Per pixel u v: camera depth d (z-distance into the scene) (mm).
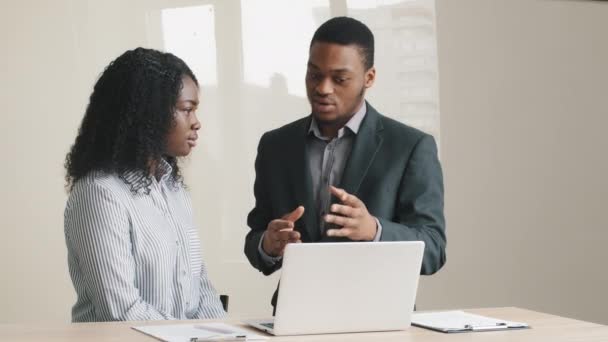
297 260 2061
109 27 4293
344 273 2105
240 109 4496
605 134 5164
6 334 2061
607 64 5156
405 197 2748
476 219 4922
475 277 4930
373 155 2768
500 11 4945
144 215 2486
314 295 2096
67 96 4230
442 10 4828
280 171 2867
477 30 4898
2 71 4145
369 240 2486
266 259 2752
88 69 4258
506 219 4980
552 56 5051
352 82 2691
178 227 2615
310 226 2795
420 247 2156
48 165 4211
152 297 2479
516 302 5020
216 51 4461
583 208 5145
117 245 2389
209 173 4445
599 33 5141
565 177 5098
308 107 4609
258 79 4531
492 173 4949
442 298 4875
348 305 2129
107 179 2457
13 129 4160
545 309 5086
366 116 2816
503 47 4953
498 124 4953
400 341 2039
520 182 5004
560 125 5078
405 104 4766
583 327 2262
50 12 4211
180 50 4406
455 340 2057
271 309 4551
